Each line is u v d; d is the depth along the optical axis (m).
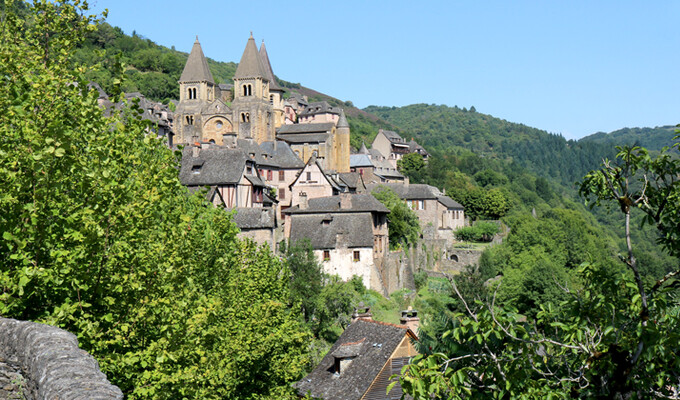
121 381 15.87
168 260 16.73
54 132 14.17
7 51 17.38
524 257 102.44
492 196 150.75
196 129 132.75
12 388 12.09
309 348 51.34
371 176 150.75
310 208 83.94
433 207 125.88
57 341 11.93
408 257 98.25
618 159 15.27
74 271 14.55
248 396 31.06
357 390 35.47
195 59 135.12
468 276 86.88
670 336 12.34
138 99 17.94
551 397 13.41
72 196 15.55
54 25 19.34
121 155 16.33
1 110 15.12
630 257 12.79
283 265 43.78
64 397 9.94
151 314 16.36
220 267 25.91
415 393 13.23
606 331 12.96
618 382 13.16
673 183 14.51
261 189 87.94
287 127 143.38
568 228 111.94
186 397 17.59
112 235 15.42
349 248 80.25
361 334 40.16
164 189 18.30
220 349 23.89
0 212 13.98
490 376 14.76
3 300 13.51
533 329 15.33
